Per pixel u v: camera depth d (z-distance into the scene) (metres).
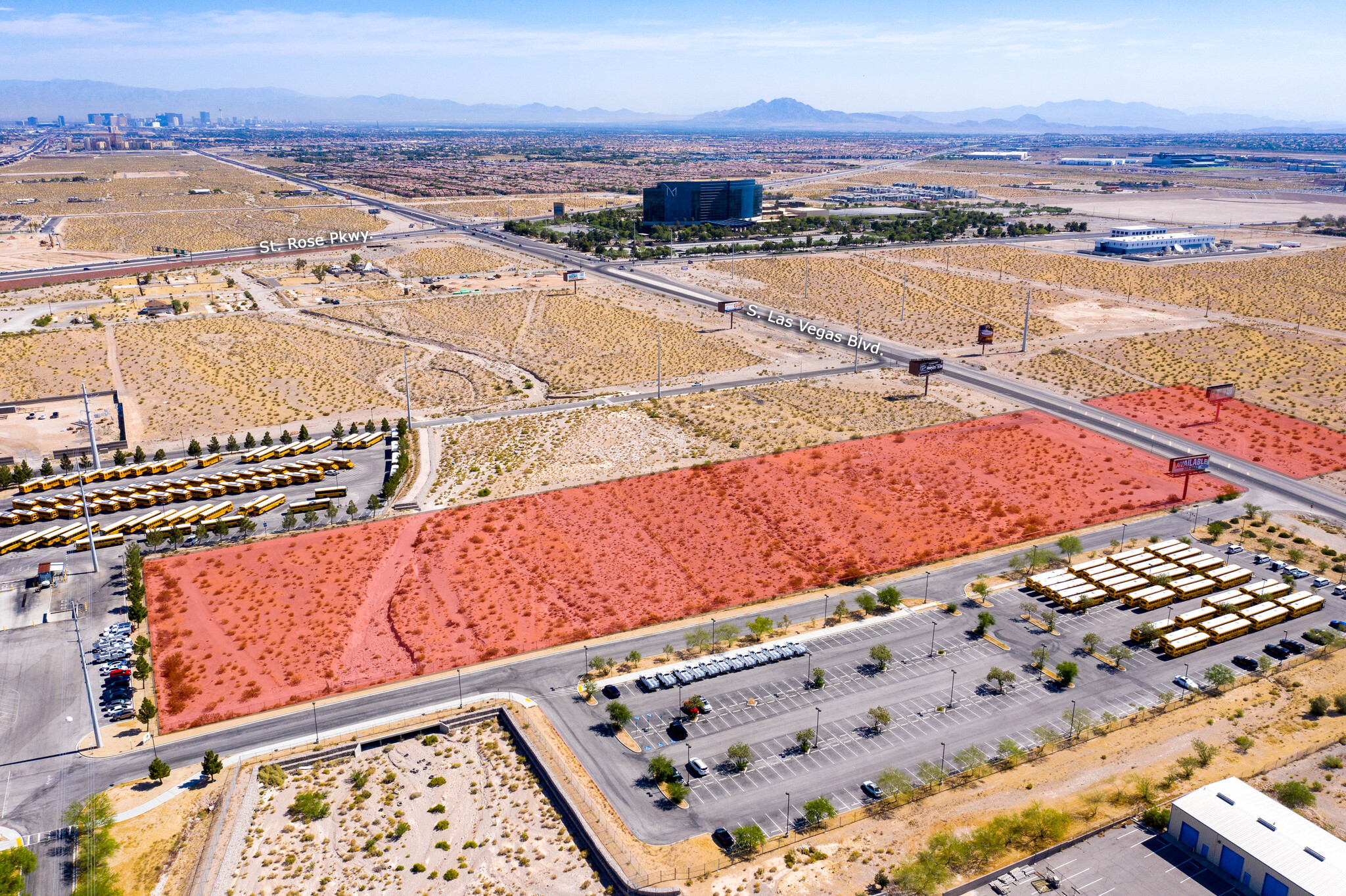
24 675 102.12
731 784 85.38
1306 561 127.50
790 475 156.12
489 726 95.75
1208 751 87.25
